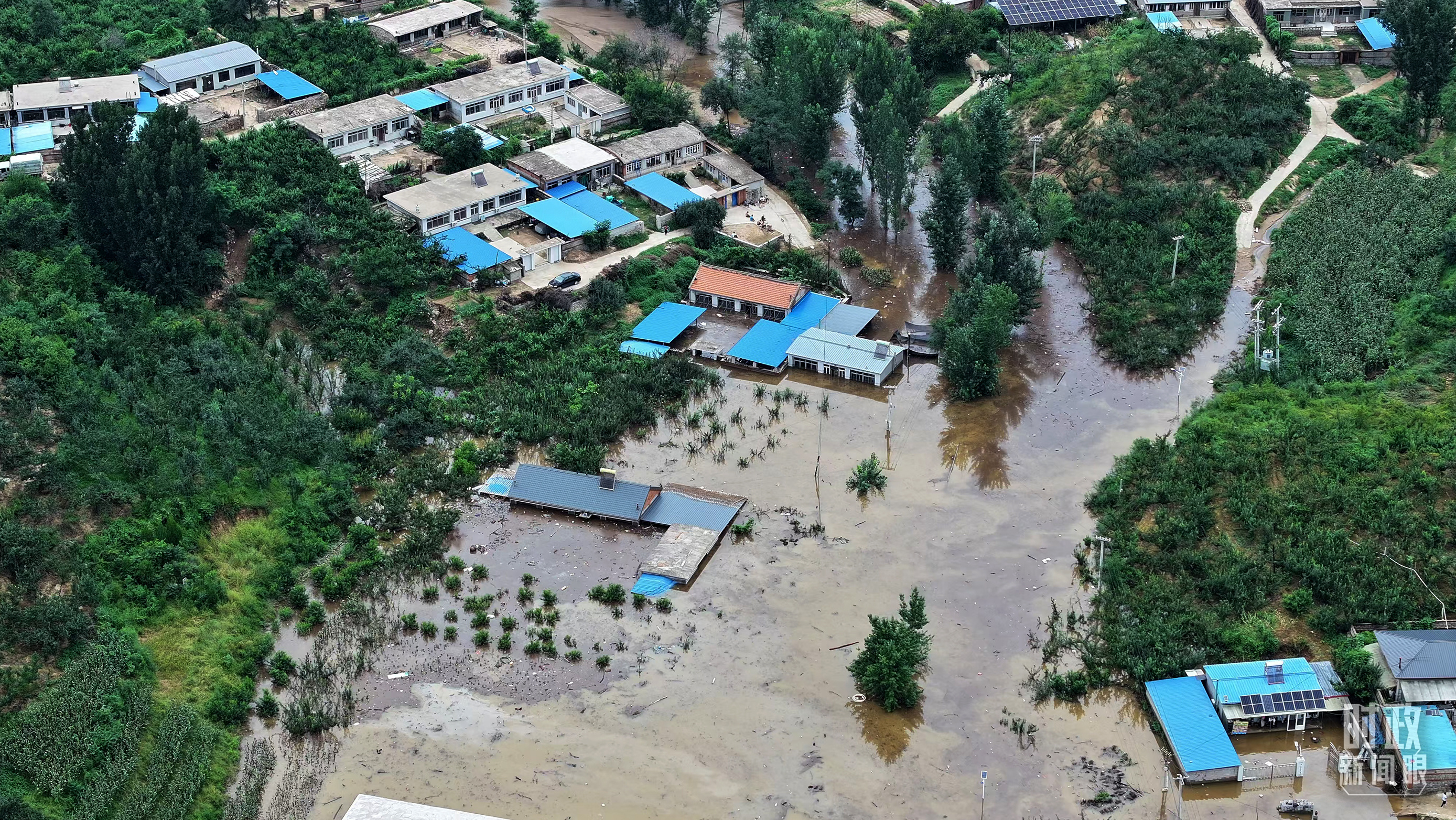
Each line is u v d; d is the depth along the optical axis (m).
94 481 122.62
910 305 166.75
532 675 115.00
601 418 143.62
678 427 145.62
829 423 146.12
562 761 107.00
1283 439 136.00
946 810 102.44
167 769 103.19
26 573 112.38
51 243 153.62
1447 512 124.81
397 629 119.69
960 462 140.00
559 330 155.38
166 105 168.75
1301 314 158.12
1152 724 109.44
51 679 107.06
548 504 132.88
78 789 100.12
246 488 129.88
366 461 138.25
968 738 108.56
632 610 121.62
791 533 130.12
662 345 155.38
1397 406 139.50
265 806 103.06
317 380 148.38
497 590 123.81
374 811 98.44
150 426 130.88
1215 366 154.75
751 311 163.62
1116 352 157.12
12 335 133.00
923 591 123.12
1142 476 134.75
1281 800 102.62
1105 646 115.56
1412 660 107.25
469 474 136.62
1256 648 113.81
